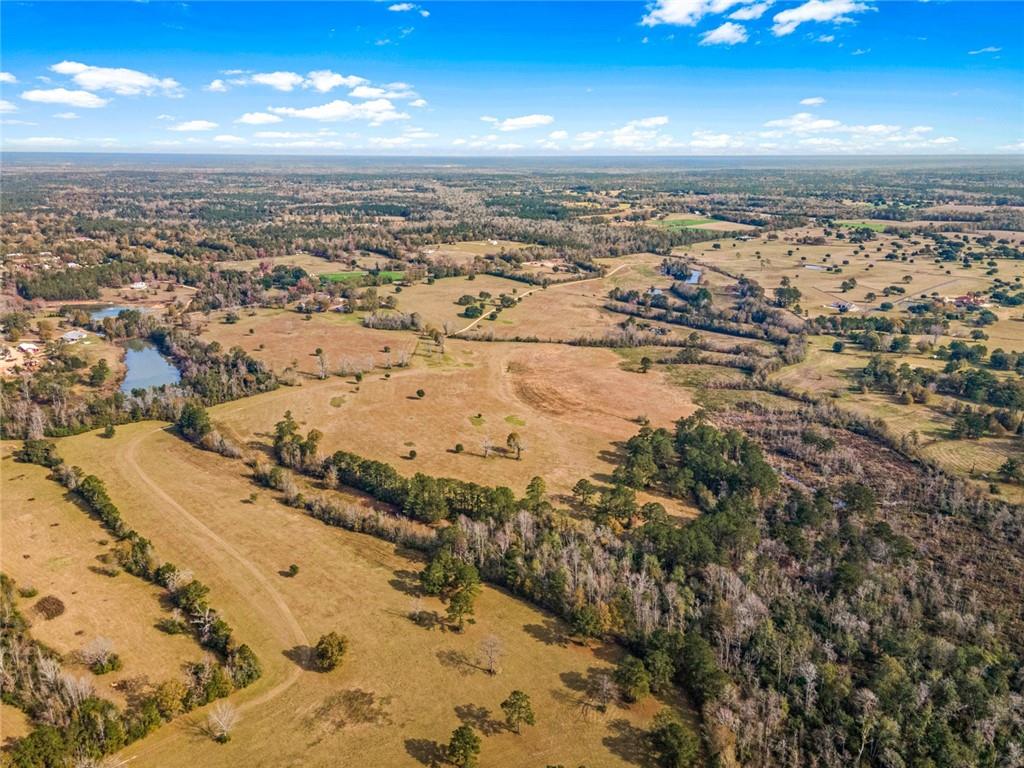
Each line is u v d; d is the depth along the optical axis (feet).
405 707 315.99
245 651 333.62
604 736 303.48
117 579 406.62
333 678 333.01
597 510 475.31
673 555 411.13
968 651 329.52
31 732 293.64
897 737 287.07
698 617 361.92
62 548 437.58
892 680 311.27
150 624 369.30
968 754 277.44
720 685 313.73
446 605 387.75
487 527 436.76
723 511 451.53
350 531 462.60
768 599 374.43
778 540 428.97
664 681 325.42
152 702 306.14
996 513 462.19
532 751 294.87
